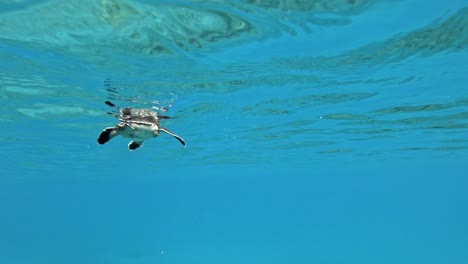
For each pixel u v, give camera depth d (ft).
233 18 28.02
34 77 40.70
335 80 43.93
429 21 29.22
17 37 30.40
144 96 46.75
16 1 24.72
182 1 25.41
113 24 28.48
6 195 303.07
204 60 35.96
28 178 179.73
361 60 37.40
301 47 33.76
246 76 41.32
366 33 31.19
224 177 211.82
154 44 32.19
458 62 38.78
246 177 216.54
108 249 184.24
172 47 32.86
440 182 273.95
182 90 45.16
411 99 54.03
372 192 379.55
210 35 30.73
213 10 26.73
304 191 363.56
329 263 175.32
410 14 28.12
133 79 40.86
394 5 26.81
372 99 53.57
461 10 27.55
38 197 338.75
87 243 217.36
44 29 29.04
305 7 26.68
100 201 432.66
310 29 30.19
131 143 31.65
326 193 393.29
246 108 57.36
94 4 25.70
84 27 28.86
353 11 27.48
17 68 37.93
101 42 31.55
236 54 34.81
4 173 154.71
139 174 180.04
